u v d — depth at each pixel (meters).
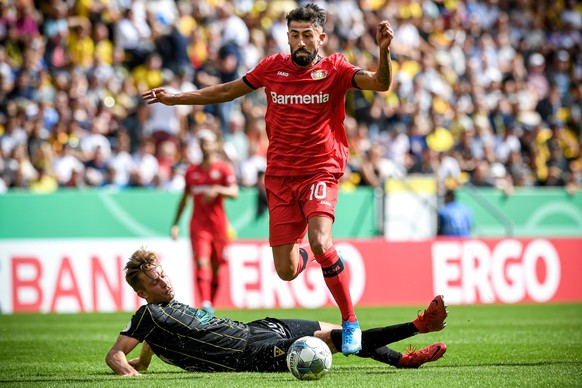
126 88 60.00
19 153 52.00
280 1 68.69
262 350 21.70
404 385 19.39
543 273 52.97
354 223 52.78
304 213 22.48
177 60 61.59
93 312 45.81
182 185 54.22
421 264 51.06
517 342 30.70
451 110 66.81
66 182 52.88
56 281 46.28
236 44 62.41
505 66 73.88
